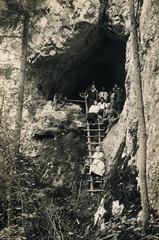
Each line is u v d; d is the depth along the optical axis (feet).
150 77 35.78
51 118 46.96
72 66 51.88
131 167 36.55
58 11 49.16
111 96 49.44
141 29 40.14
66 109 49.57
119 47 50.98
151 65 36.06
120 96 48.62
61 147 46.19
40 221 31.53
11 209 29.96
